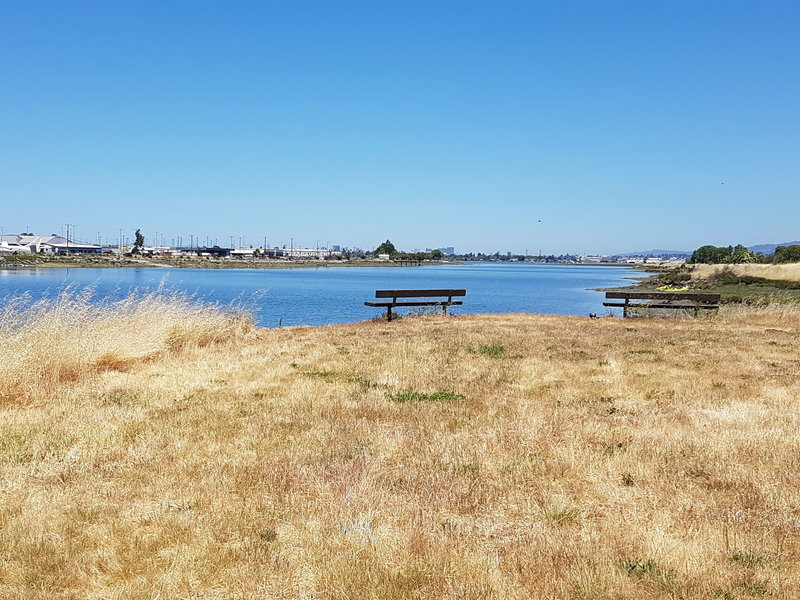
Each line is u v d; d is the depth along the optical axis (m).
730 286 63.28
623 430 7.41
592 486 5.78
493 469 6.17
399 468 6.23
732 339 15.68
